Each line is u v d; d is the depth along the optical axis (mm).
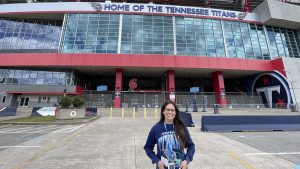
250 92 46594
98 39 39781
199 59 39500
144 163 6133
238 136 10812
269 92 42219
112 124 16000
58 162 6273
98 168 5719
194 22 43281
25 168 5758
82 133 11664
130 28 41094
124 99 38688
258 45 43656
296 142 9234
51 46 41938
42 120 18234
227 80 53344
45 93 37500
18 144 8859
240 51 42250
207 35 42500
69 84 38531
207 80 53281
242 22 45125
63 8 41875
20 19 44375
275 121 13133
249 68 40781
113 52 38750
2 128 14312
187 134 2750
